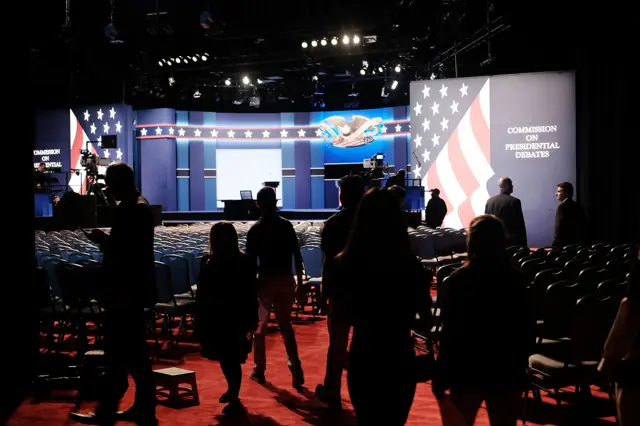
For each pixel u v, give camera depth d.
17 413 4.86
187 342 7.48
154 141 25.25
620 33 12.98
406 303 2.92
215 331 4.76
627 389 2.70
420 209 15.22
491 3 13.77
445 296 2.95
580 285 5.50
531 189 14.74
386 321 2.89
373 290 2.91
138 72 20.53
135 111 25.48
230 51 19.25
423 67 20.61
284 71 22.31
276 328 8.23
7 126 5.14
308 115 26.41
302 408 4.89
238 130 26.41
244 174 26.52
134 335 4.32
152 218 4.39
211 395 5.29
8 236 5.17
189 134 25.77
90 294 6.50
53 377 5.54
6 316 5.15
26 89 5.30
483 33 15.29
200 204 25.95
